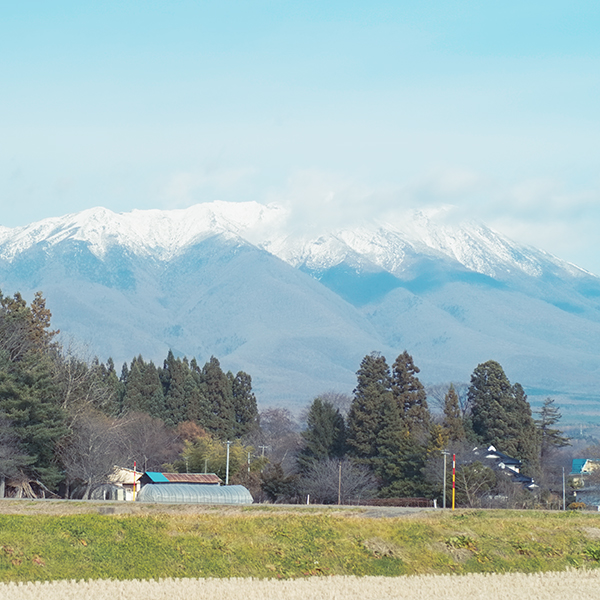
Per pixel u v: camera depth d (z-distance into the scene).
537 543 70.06
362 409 167.00
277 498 142.75
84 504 90.50
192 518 68.06
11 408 116.25
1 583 51.56
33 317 152.62
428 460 143.62
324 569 60.75
